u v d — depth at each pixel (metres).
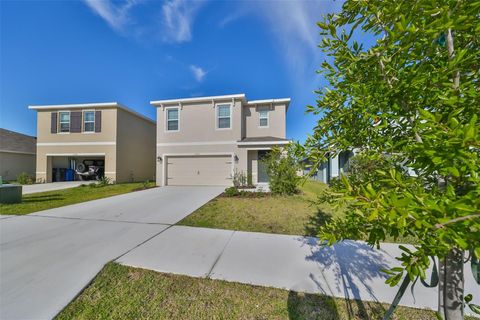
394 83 1.06
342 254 3.06
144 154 15.80
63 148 13.28
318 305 2.00
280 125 12.10
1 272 2.58
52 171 13.96
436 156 0.74
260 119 12.27
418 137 0.99
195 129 11.73
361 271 2.60
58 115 13.35
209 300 2.08
